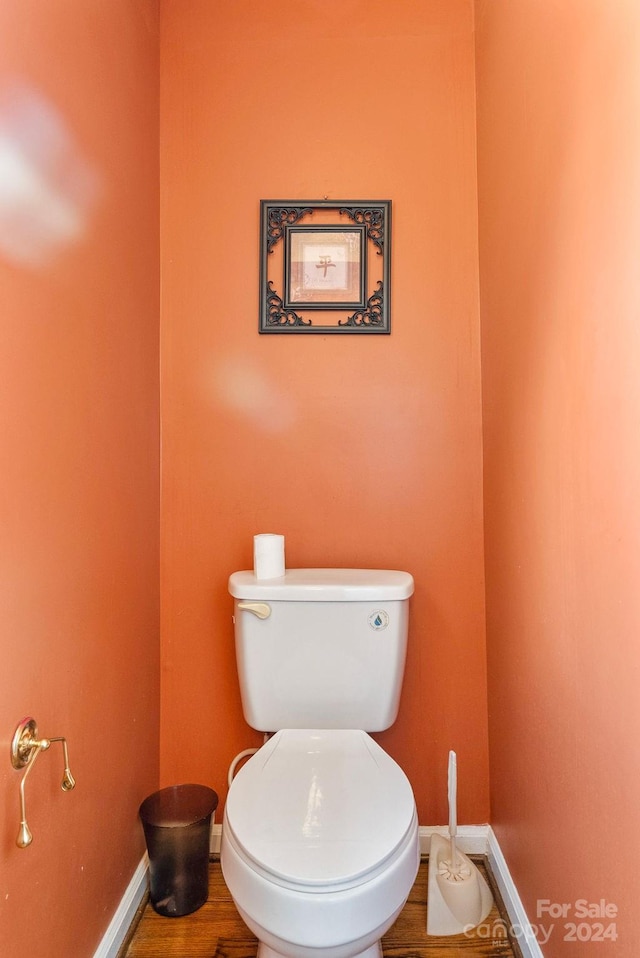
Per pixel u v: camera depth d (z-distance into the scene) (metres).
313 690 1.33
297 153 1.58
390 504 1.56
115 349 1.23
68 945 1.01
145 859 1.41
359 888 0.87
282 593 1.32
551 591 1.03
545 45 1.02
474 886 1.32
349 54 1.58
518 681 1.24
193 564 1.56
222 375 1.57
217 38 1.59
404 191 1.57
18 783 0.83
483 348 1.51
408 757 1.54
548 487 1.04
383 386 1.56
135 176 1.37
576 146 0.89
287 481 1.56
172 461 1.56
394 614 1.33
